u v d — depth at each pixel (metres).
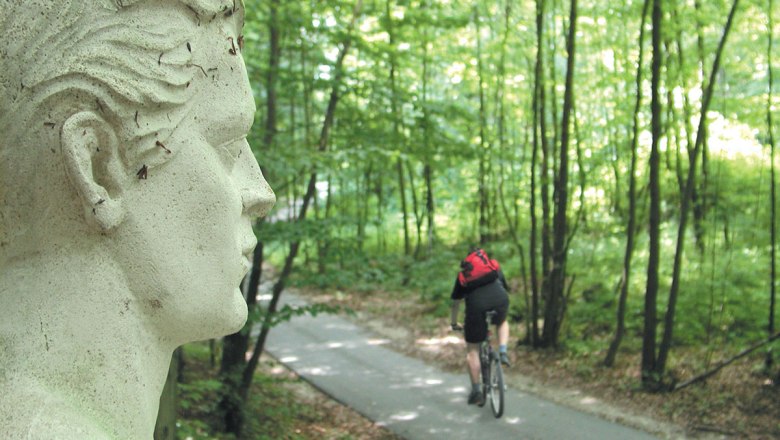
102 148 1.02
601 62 13.12
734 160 12.48
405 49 7.87
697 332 9.41
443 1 8.48
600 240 13.43
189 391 6.07
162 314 1.12
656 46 7.85
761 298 9.37
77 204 1.02
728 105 10.17
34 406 0.94
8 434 0.91
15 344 0.99
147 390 1.11
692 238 12.44
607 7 9.89
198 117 1.15
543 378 8.95
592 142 14.23
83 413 1.00
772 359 7.88
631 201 8.96
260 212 1.35
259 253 6.93
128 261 1.07
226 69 1.19
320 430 7.29
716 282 9.61
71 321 1.02
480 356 7.80
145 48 1.05
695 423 6.86
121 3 1.04
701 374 7.94
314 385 9.16
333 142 7.27
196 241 1.14
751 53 10.38
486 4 11.16
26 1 0.98
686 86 9.80
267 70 6.89
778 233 10.30
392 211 25.95
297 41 7.16
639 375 8.53
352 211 19.58
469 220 19.64
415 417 7.60
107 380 1.04
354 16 7.05
